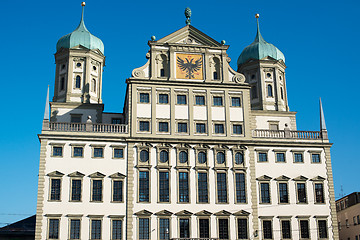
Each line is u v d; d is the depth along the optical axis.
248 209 60.69
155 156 60.88
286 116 71.56
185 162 61.34
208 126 63.56
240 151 63.03
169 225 58.38
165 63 66.19
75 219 56.84
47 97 61.47
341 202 80.88
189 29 67.81
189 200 59.78
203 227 59.09
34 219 71.12
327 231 61.66
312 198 62.66
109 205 58.00
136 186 59.22
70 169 58.53
